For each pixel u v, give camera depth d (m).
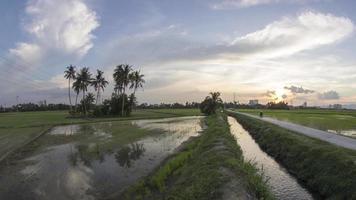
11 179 20.36
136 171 21.88
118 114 101.25
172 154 27.88
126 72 103.75
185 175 18.12
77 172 21.97
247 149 32.41
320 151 20.50
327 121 58.84
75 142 36.69
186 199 13.77
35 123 66.69
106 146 33.25
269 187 17.09
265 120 60.72
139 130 51.03
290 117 76.19
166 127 57.00
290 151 24.62
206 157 21.05
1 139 40.00
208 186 14.33
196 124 64.62
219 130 37.94
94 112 98.94
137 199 15.71
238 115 91.12
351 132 36.25
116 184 18.78
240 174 15.68
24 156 28.20
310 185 17.73
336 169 16.67
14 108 176.38
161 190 16.50
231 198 12.79
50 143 36.19
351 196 13.80
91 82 113.38
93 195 16.92
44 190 17.97
